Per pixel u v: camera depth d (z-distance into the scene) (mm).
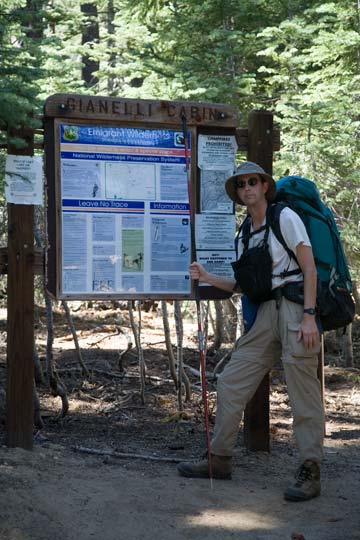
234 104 10352
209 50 10766
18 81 4965
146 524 4195
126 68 11641
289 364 4633
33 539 3936
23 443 5199
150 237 5352
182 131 5402
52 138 5168
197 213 5441
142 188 5332
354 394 8539
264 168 5574
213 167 5469
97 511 4285
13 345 5145
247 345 4867
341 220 9586
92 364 8852
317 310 4668
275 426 6676
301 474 4707
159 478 4914
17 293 5133
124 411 6934
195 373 8555
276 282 4699
